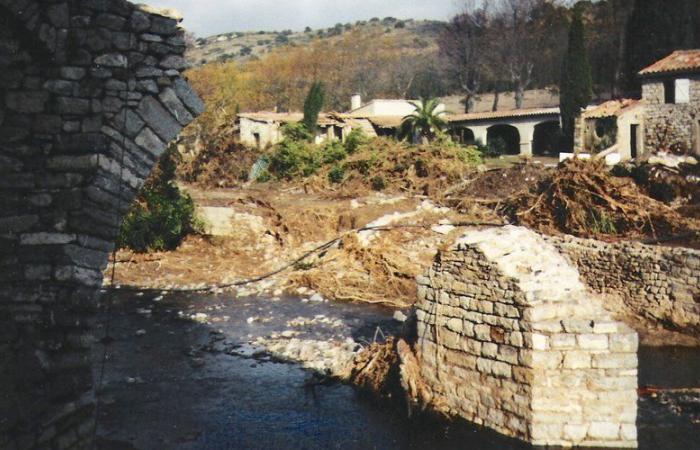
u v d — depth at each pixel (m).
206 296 23.23
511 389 11.27
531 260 11.60
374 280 23.75
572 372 10.95
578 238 20.95
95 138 7.93
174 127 8.27
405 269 23.78
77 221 7.92
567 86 41.03
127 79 8.03
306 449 11.52
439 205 29.77
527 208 26.62
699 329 16.77
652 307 18.02
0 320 7.75
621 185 24.53
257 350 17.16
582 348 10.92
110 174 8.02
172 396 14.01
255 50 159.12
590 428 10.92
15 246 7.77
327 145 36.69
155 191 28.70
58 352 7.95
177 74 8.25
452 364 12.26
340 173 33.81
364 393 14.08
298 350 16.83
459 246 12.00
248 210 28.77
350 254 25.44
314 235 27.48
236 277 25.42
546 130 46.38
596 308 11.38
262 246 27.72
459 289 12.07
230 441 11.91
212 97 76.50
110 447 11.55
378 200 30.16
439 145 34.31
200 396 14.05
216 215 28.34
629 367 10.91
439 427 12.03
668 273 17.61
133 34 8.02
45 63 7.76
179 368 15.77
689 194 25.31
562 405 10.95
